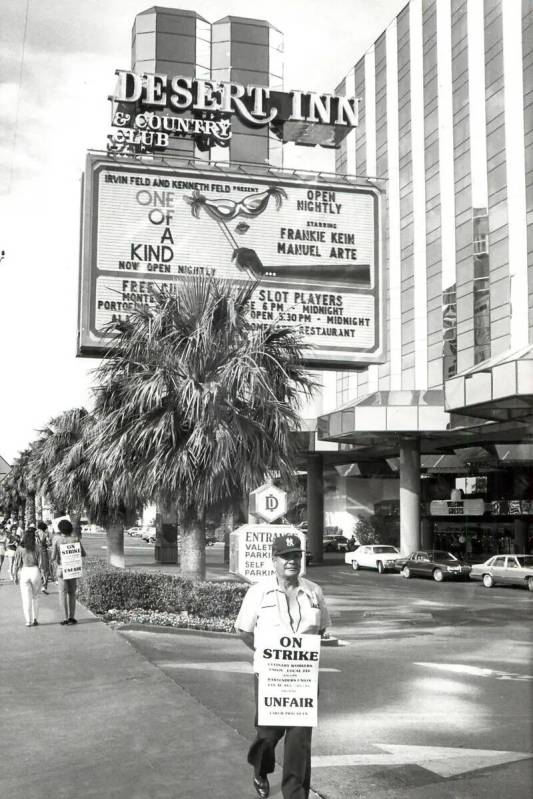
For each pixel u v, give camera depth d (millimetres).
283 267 25281
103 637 12422
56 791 5473
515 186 42469
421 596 27312
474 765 6359
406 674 10883
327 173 25875
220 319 15805
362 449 48125
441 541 52344
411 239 52031
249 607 5160
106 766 6000
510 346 42031
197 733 6875
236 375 14758
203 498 15008
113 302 24109
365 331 25609
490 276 44250
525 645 14375
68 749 6445
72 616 13984
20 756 6277
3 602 18250
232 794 5395
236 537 13445
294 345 16250
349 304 25578
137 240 24484
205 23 31078
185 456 14531
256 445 14898
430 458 50125
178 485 14914
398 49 55188
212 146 29031
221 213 25109
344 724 7797
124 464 15422
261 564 13445
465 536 50938
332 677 10609
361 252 25859
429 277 50125
